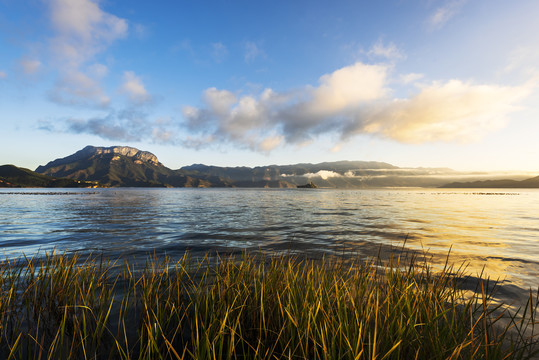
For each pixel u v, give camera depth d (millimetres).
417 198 82500
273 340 3859
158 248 11414
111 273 7414
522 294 6082
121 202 50531
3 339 3932
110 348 3809
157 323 3789
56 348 3770
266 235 14906
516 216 27547
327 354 2992
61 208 35562
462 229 17531
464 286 6535
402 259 9477
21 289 5844
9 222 20500
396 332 3328
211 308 4383
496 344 3078
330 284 4930
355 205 44688
